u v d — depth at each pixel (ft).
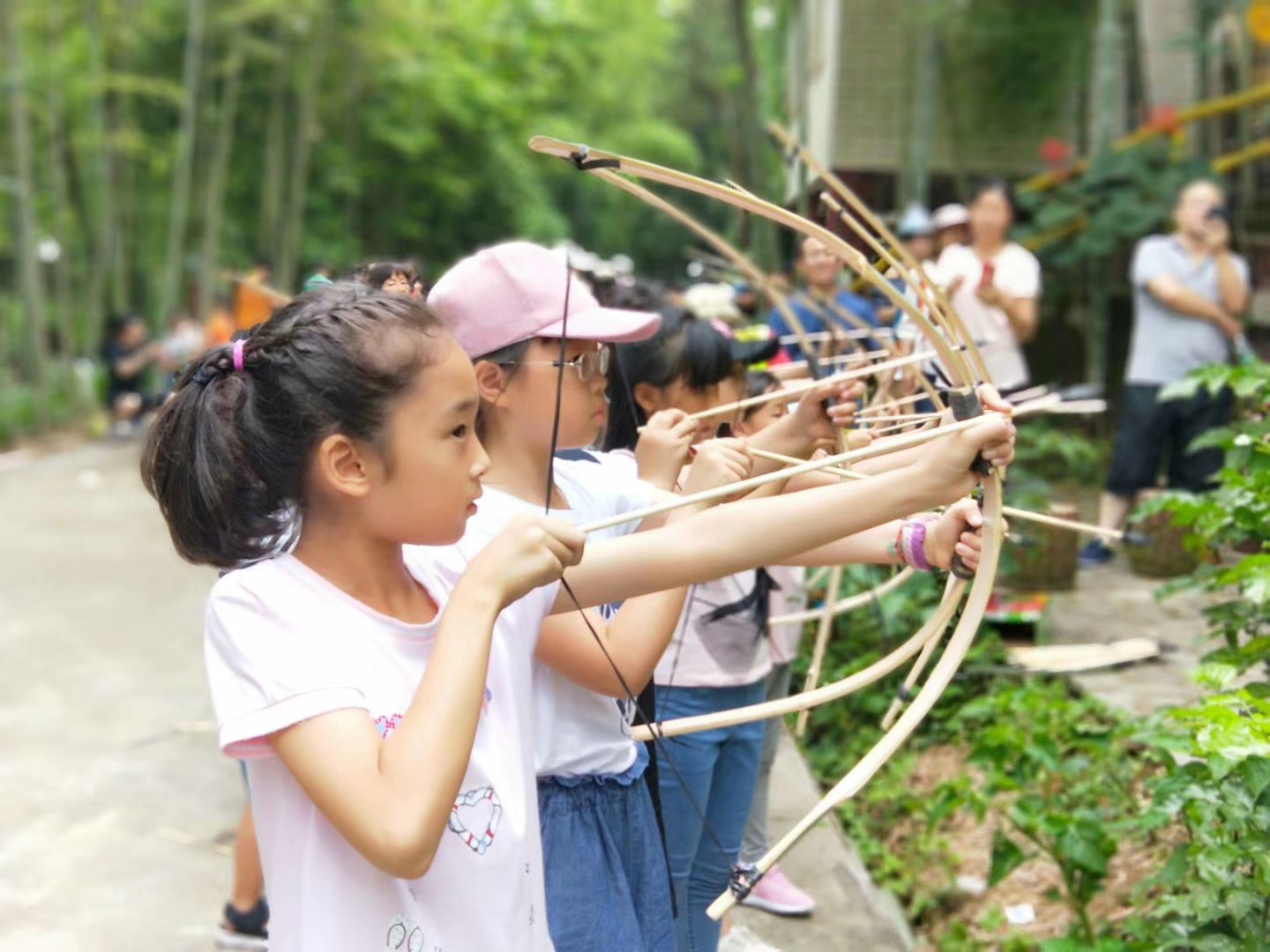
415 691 4.89
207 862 12.69
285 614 4.78
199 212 64.18
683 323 9.01
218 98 62.75
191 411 4.99
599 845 6.18
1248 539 9.87
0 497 33.86
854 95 36.04
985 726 14.25
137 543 27.58
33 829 13.38
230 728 4.62
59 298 50.11
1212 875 7.69
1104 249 26.43
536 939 5.13
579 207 90.79
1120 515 19.74
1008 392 16.90
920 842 12.48
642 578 5.51
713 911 5.41
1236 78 33.17
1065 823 10.07
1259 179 29.73
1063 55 33.94
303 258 64.90
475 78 70.54
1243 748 6.95
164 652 19.49
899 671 15.19
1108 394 31.68
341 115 67.67
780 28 39.17
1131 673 14.85
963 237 21.12
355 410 4.72
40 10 53.16
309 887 4.74
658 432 7.24
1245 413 13.33
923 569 6.32
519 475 6.49
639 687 6.11
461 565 5.67
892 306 13.89
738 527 5.49
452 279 6.45
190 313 61.67
